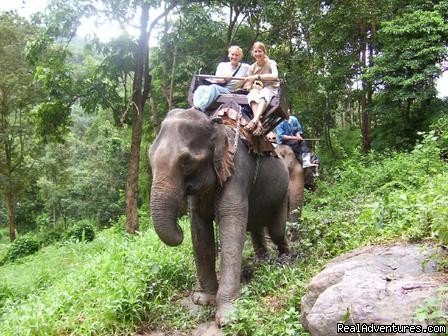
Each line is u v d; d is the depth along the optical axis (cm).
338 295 335
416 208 461
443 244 373
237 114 536
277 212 625
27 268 1300
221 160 482
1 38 2280
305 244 599
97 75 1411
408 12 1606
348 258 409
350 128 2109
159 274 599
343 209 821
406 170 1002
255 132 527
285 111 575
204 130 472
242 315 426
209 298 536
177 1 1338
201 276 544
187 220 1033
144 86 1400
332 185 1374
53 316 527
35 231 3359
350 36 1816
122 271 607
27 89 2294
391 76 1508
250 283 541
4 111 2356
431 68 1418
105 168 2881
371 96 1783
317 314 335
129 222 1348
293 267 552
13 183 2506
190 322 509
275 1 1562
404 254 377
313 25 1847
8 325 542
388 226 468
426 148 1015
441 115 1475
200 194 489
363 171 1216
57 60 1345
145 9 1305
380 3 1706
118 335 493
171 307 543
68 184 2952
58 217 3234
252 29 1719
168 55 1591
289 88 1802
